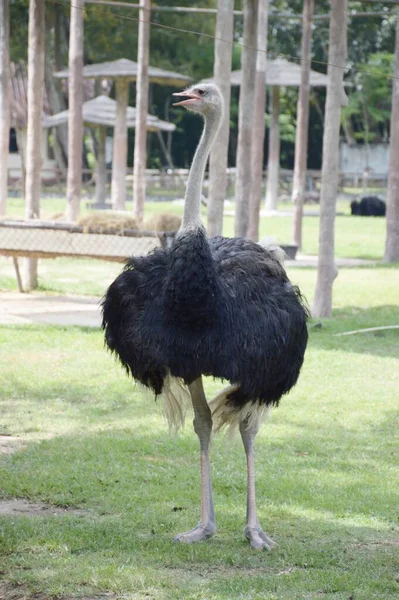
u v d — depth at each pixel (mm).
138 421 9383
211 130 6543
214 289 5910
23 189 43125
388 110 58500
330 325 14602
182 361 5980
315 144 61406
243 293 6086
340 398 10430
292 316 6238
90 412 9656
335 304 16609
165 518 6754
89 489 7344
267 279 6328
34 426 9125
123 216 15102
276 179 36844
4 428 9070
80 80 19578
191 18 41531
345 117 56562
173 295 5906
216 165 14633
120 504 7039
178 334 5953
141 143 25312
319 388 10844
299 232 24375
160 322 6016
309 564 5980
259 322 6043
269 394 6273
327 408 10039
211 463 8133
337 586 5605
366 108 57156
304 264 21609
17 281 16891
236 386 6164
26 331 13250
